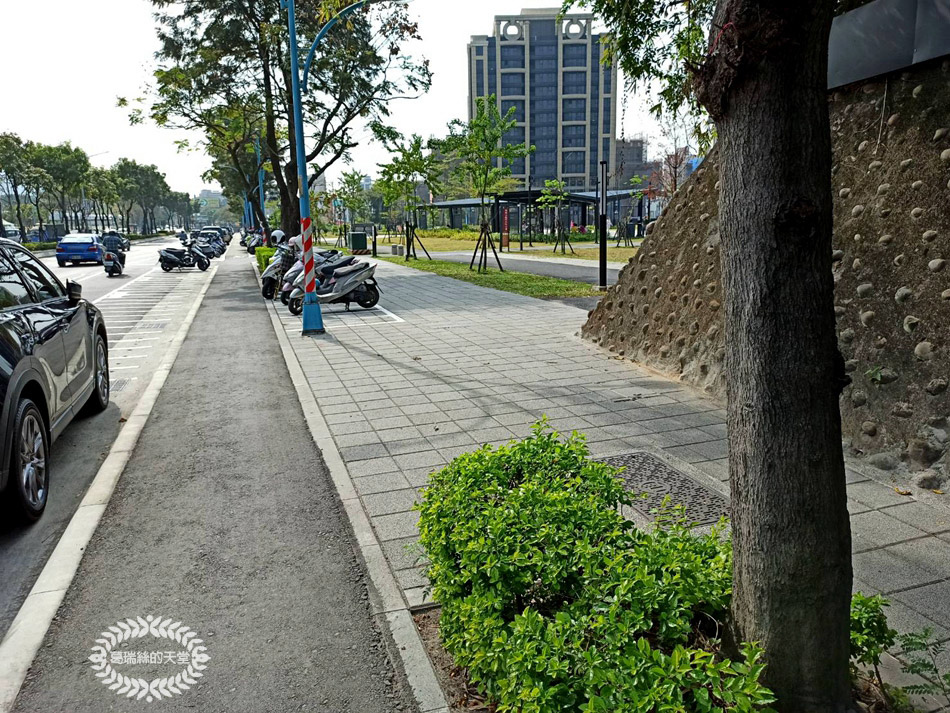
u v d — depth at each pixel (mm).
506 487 3258
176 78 24984
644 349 8609
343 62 24438
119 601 3566
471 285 19109
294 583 3717
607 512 2920
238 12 24188
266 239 42594
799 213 2043
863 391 5289
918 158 5578
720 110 2160
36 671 3023
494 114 24188
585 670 2127
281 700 2820
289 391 7918
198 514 4605
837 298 5793
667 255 8680
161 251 29766
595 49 111438
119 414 7152
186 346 11008
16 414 4367
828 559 2168
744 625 2309
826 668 2213
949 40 5297
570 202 44000
